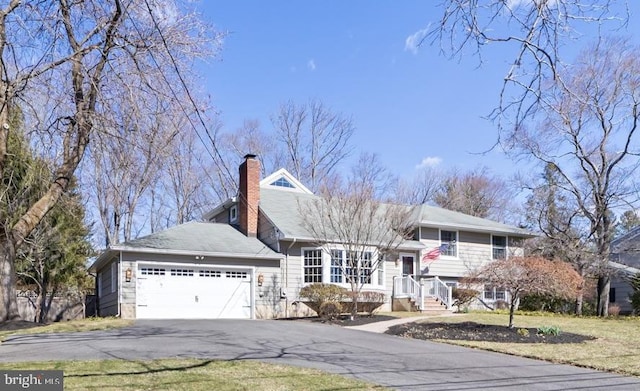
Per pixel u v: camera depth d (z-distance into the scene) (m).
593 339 15.07
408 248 26.72
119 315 20.92
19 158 19.55
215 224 26.30
